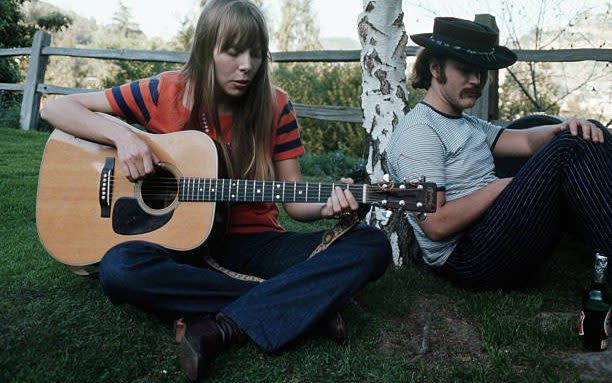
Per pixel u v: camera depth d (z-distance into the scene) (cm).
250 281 208
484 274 250
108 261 195
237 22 224
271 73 247
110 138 233
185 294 199
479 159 260
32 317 212
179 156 236
